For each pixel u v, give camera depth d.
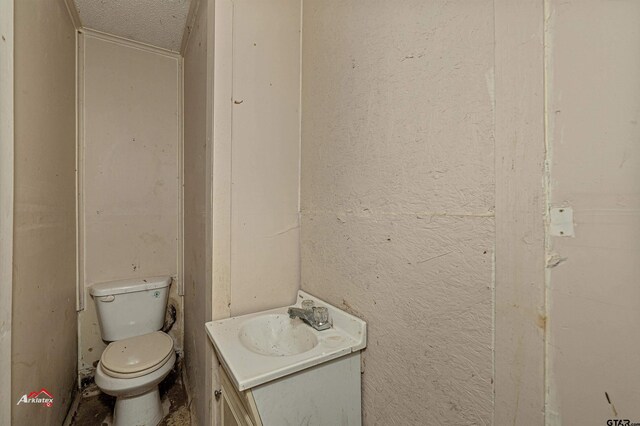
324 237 1.09
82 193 1.71
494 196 0.56
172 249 1.98
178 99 1.98
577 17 0.45
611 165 0.42
